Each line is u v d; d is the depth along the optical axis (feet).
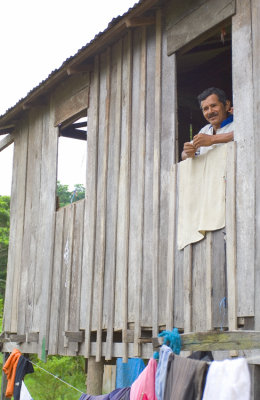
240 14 20.43
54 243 31.14
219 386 13.73
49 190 32.32
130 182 25.44
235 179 19.58
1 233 87.20
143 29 25.72
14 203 36.63
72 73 29.22
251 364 17.46
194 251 20.84
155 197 23.38
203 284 20.18
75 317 28.17
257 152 18.93
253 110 19.38
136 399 17.58
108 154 27.45
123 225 25.45
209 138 20.49
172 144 23.12
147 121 24.84
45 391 44.11
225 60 29.04
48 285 30.99
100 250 26.78
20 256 34.83
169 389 15.72
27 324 32.78
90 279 27.22
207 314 19.67
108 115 27.76
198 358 18.04
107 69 28.17
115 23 25.41
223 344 17.47
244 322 18.51
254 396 17.07
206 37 22.58
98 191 27.86
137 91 25.76
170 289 21.62
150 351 22.75
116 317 25.07
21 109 34.58
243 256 18.81
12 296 35.09
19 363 30.73
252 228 18.67
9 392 30.60
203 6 22.26
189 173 21.47
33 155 34.88
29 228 34.17
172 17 23.90
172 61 23.77
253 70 19.61
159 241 22.90
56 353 29.45
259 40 19.52
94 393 26.63
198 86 31.45
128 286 24.49
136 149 25.32
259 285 18.03
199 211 20.70
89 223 28.04
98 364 26.91
